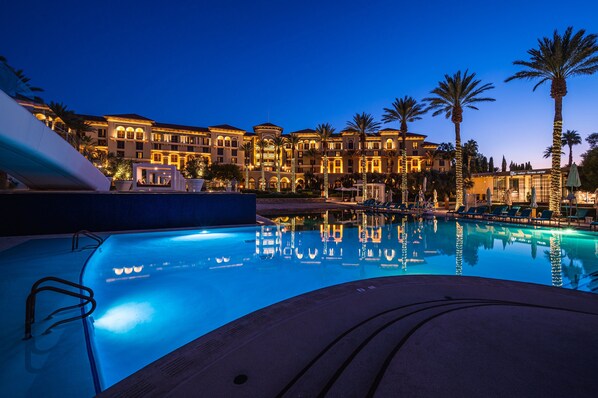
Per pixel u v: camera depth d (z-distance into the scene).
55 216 12.75
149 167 20.72
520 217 17.77
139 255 10.28
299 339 3.27
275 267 8.87
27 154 11.35
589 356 2.68
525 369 2.47
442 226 17.92
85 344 3.86
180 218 15.25
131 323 5.20
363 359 2.70
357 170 80.88
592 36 17.88
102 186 16.14
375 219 22.55
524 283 5.50
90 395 2.93
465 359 2.62
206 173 62.62
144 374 2.66
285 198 43.38
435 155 67.94
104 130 68.44
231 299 6.43
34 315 4.36
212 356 2.95
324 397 2.20
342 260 9.62
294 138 60.31
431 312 3.88
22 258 8.66
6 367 3.32
